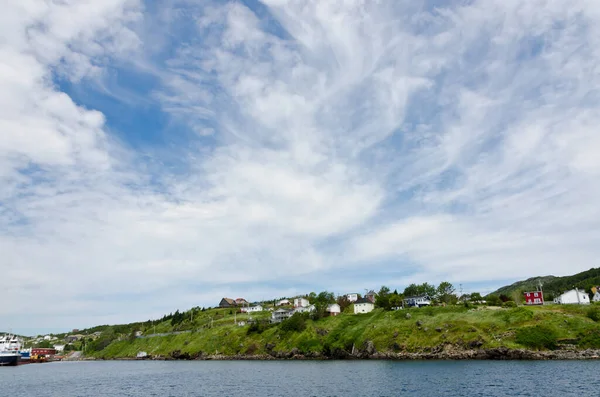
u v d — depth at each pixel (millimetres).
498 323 141375
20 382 131500
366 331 173375
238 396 82562
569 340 122188
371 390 80125
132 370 168875
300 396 78188
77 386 114625
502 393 69125
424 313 170750
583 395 63594
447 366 113125
